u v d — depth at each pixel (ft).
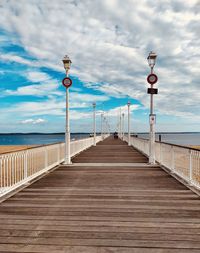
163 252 10.68
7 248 11.07
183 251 10.75
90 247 11.15
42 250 10.89
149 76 36.04
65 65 36.52
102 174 28.78
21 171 26.35
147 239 11.88
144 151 51.78
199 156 22.07
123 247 11.13
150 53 35.76
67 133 36.96
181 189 21.57
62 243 11.51
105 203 17.52
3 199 18.33
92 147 75.72
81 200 18.26
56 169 32.42
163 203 17.51
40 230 12.94
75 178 26.50
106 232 12.66
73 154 48.85
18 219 14.46
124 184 23.54
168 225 13.53
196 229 13.01
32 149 26.37
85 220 14.28
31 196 19.31
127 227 13.28
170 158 30.89
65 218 14.60
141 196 19.36
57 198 18.79
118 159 43.16
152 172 30.01
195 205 17.02
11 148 115.34
